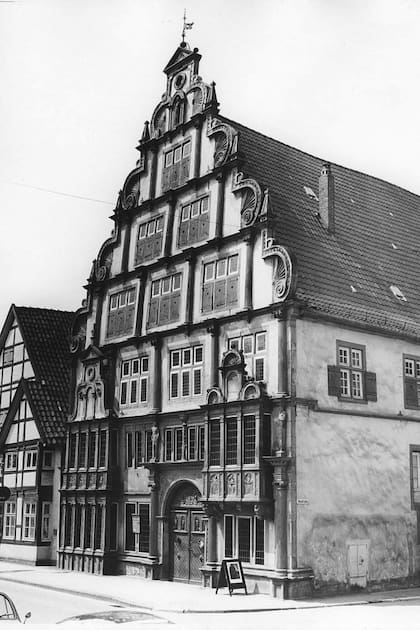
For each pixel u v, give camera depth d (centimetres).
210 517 2741
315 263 2906
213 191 3055
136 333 3294
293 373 2592
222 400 2730
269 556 2527
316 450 2605
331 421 2672
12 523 3953
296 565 2472
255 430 2588
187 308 3053
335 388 2708
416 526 2875
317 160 3638
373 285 3097
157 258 3281
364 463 2744
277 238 2839
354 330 2822
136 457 3212
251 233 2825
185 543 2927
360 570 2650
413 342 3039
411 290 3294
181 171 3250
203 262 3036
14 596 2564
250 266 2814
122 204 3528
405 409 2942
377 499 2759
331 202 3238
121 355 3375
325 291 2819
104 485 3266
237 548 2638
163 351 3150
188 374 3008
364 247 3300
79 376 3619
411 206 3981
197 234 3100
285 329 2633
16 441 4038
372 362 2862
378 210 3678
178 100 3325
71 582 2920
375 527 2731
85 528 3350
